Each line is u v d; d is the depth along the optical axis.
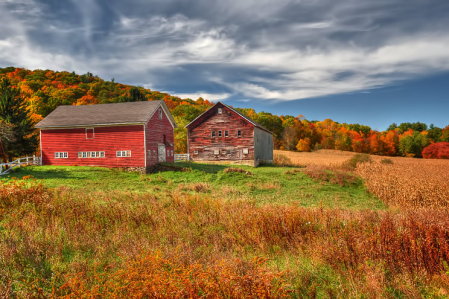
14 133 32.72
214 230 8.93
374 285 5.24
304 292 5.43
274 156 53.81
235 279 4.73
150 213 10.78
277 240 7.92
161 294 4.52
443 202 17.72
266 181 24.70
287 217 8.94
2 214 9.86
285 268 6.25
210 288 4.66
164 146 32.94
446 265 5.95
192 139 40.06
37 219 9.37
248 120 37.91
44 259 6.62
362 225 8.18
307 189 22.56
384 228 7.32
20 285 5.34
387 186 20.91
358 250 6.67
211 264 5.95
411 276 5.86
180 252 6.70
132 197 15.44
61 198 12.37
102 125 28.94
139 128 28.52
